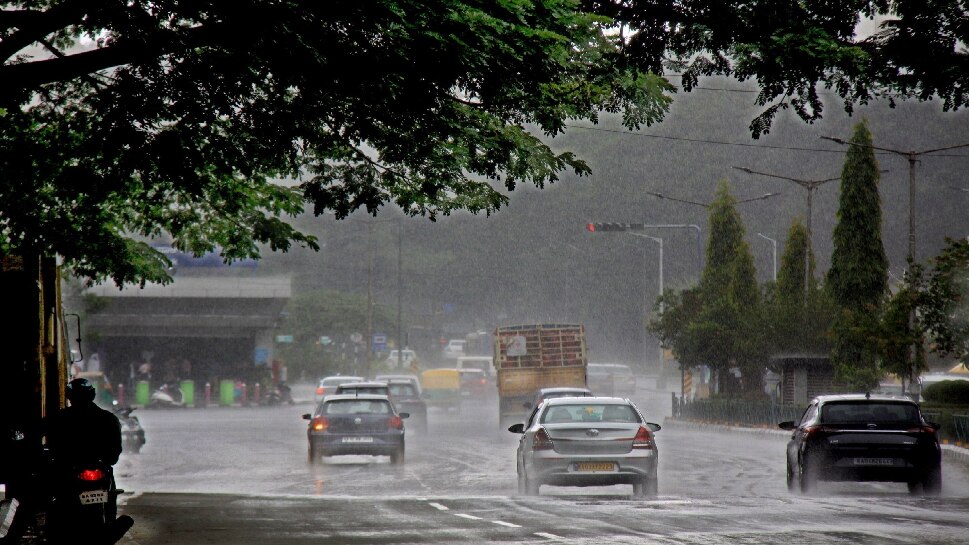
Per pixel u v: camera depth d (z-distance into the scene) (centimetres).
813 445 4388
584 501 3956
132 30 2850
